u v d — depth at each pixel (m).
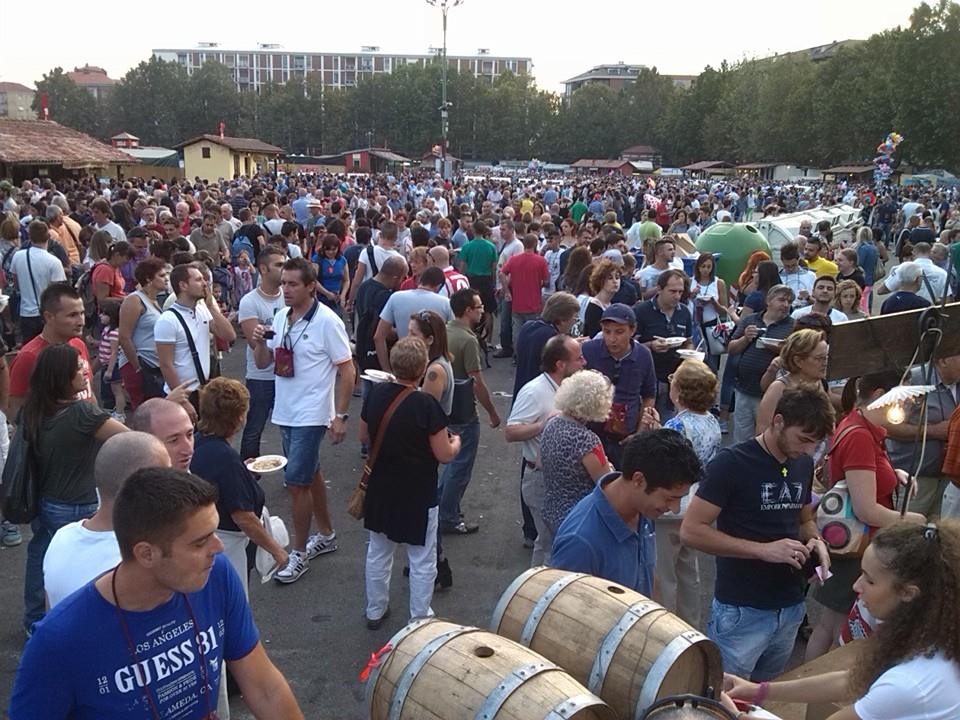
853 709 2.29
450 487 6.12
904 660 2.24
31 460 4.17
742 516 3.42
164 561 2.03
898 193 47.50
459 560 5.82
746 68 103.06
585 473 4.09
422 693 2.31
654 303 7.00
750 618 3.52
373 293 7.94
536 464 4.79
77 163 32.94
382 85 118.44
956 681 2.18
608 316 5.48
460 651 2.38
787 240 15.77
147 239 10.48
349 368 5.60
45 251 9.25
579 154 123.12
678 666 2.45
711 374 4.50
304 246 14.59
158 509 2.00
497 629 2.73
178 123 117.94
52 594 2.82
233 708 4.05
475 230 12.14
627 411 5.53
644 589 3.32
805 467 3.48
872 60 78.75
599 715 2.21
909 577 2.24
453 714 2.21
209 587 2.28
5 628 4.75
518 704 2.16
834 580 3.93
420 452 4.51
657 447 3.00
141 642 2.12
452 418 5.87
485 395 6.12
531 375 6.15
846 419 3.91
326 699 4.22
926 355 3.33
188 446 3.58
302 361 5.46
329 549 5.87
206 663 2.26
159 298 6.93
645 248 12.43
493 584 5.48
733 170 93.06
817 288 7.14
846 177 75.00
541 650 2.58
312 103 117.81
